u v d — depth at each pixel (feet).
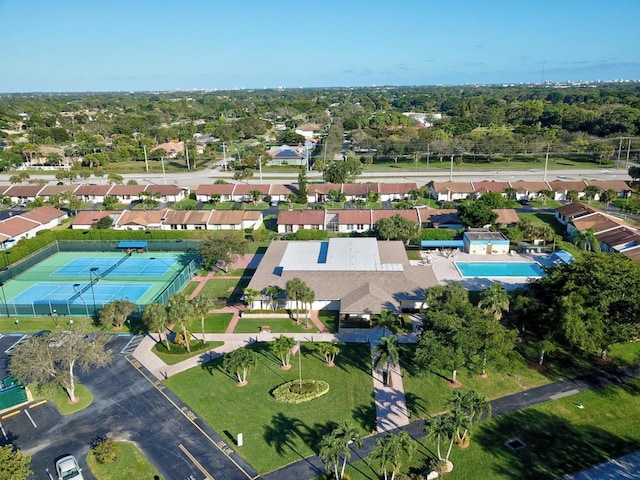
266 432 168.76
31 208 468.75
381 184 495.00
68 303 277.03
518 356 189.98
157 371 206.49
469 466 151.53
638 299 194.08
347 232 385.29
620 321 200.03
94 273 324.60
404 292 252.62
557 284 214.28
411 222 351.87
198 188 503.61
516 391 188.55
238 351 193.26
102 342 200.85
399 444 136.46
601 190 465.06
